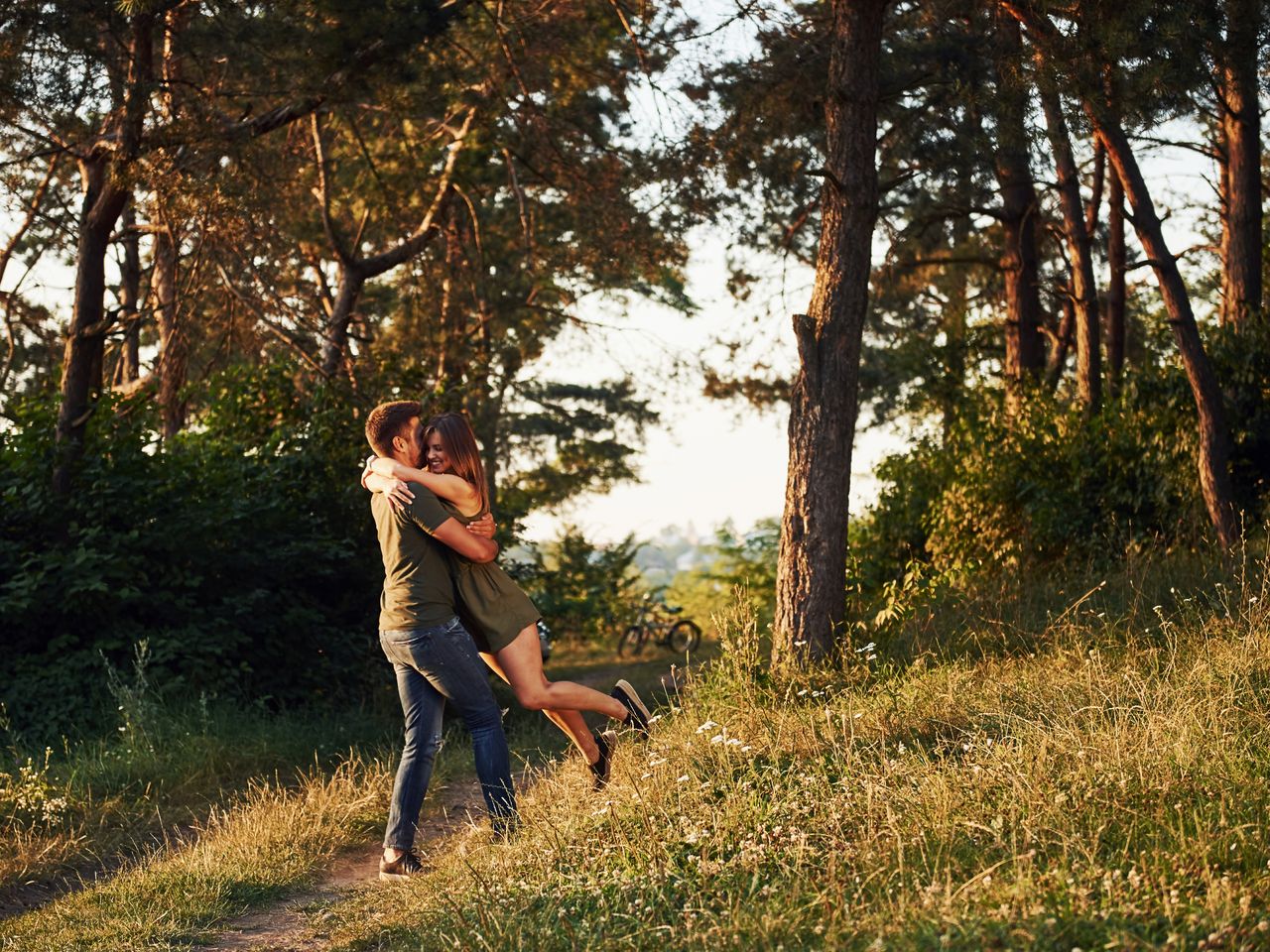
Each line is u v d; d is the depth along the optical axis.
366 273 17.03
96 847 6.05
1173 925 3.02
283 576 11.41
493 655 5.23
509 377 20.25
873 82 8.68
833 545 8.29
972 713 5.72
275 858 5.50
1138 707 5.17
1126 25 8.41
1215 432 10.06
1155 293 20.52
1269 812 3.80
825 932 3.34
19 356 18.08
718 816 4.55
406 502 4.91
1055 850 3.75
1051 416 12.66
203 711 8.62
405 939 4.06
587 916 3.82
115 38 10.34
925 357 16.34
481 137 16.34
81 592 9.60
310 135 16.75
